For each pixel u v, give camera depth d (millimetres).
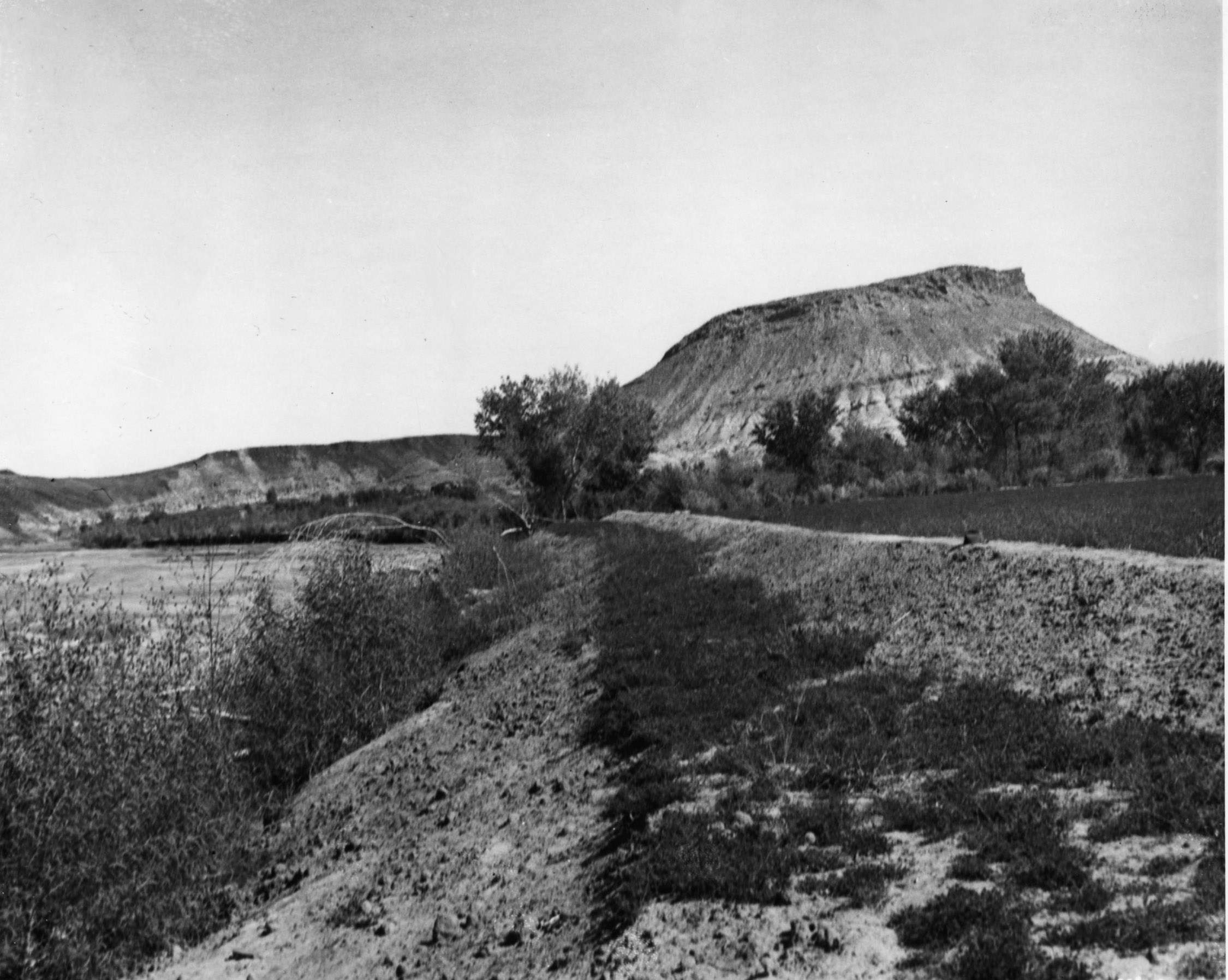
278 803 12055
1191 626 8758
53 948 8062
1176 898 5309
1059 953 5039
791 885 6184
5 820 8438
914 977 5074
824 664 10820
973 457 51188
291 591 15875
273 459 127250
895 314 190875
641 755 8961
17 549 57812
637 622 14734
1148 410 43594
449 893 7977
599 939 6254
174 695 11445
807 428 54906
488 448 51281
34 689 9555
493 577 23172
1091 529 13938
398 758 12281
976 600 11547
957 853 6215
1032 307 194750
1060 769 7164
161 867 9141
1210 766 6594
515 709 12547
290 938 8328
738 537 22766
